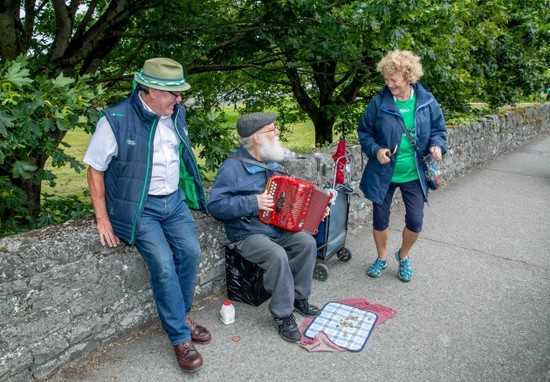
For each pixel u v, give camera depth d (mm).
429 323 3283
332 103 10492
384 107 3457
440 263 4270
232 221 3213
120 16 5426
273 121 3146
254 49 6262
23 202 4094
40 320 2531
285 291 3002
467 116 8477
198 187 3098
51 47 5520
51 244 2547
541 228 5227
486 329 3211
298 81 10711
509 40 8711
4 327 2387
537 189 6859
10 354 2434
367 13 4598
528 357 2902
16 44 5059
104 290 2816
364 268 4145
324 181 4656
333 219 3820
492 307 3506
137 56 6449
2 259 2344
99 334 2852
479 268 4180
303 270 3227
